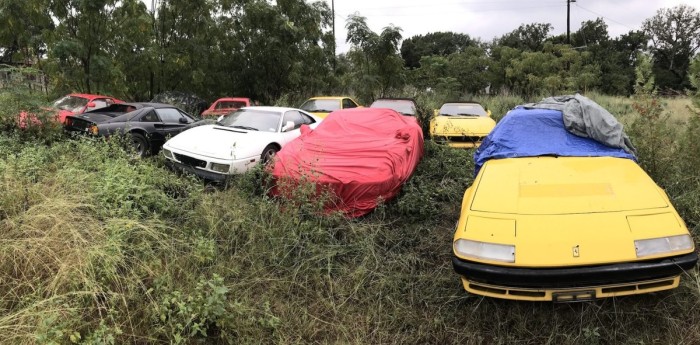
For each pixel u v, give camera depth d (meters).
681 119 6.84
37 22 13.72
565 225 3.34
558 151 4.59
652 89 5.98
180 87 17.28
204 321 3.15
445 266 4.29
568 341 3.24
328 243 4.65
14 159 5.31
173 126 10.09
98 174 5.18
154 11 16.64
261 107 9.37
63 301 2.99
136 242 3.81
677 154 5.42
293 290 3.97
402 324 3.58
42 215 3.69
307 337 3.44
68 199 4.24
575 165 4.24
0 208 4.03
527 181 3.98
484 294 3.35
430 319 3.60
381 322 3.60
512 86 24.72
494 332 3.45
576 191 3.73
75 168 5.22
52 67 13.39
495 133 4.99
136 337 3.03
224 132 7.99
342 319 3.62
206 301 3.17
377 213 5.43
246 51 18.47
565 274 3.11
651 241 3.18
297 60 19.17
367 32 18.92
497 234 3.37
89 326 2.97
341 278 4.13
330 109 12.72
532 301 3.47
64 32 13.79
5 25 13.54
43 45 14.59
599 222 3.34
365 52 19.08
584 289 3.16
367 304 3.84
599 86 29.77
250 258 4.21
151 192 4.77
